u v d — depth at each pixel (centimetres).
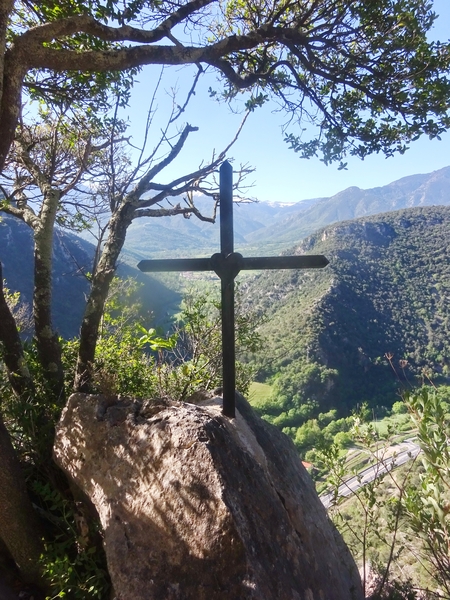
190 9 319
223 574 201
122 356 454
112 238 407
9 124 251
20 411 316
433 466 181
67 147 529
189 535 214
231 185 284
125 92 429
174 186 432
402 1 358
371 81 395
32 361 396
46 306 388
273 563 215
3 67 236
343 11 378
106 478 254
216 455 229
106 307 554
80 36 334
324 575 258
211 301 508
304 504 294
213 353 494
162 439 242
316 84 464
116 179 472
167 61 299
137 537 227
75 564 269
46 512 302
